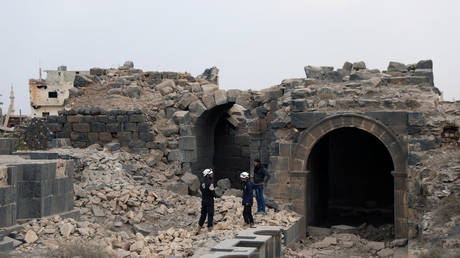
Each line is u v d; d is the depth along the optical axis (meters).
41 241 12.30
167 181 23.56
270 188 20.61
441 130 18.38
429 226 14.34
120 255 12.30
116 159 22.02
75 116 25.48
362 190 28.20
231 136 31.50
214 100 24.97
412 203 17.73
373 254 17.05
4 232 12.08
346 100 19.86
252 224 16.34
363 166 28.27
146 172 23.14
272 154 20.77
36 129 26.75
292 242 17.88
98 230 14.05
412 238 17.27
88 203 17.45
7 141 17.45
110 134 25.02
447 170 16.56
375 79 20.94
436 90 21.44
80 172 19.84
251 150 23.70
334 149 28.70
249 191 16.34
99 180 19.42
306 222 20.27
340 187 28.56
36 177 13.91
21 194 13.84
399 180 18.45
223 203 19.05
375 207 27.73
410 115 18.39
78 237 12.88
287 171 20.39
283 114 20.86
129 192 18.53
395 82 21.27
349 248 17.97
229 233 15.27
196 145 25.22
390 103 19.22
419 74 22.30
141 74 29.44
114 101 26.52
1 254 10.66
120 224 16.88
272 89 24.34
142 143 24.58
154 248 13.80
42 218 13.73
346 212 27.41
